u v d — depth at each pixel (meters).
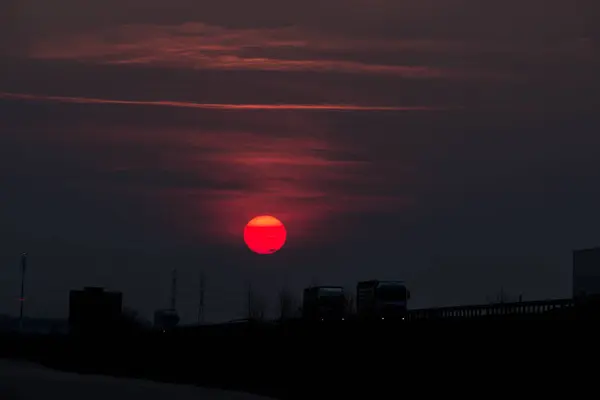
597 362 180.00
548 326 195.50
